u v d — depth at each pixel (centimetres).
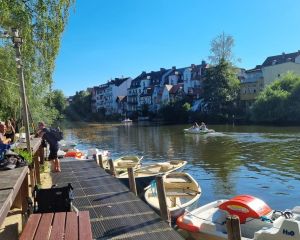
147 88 10106
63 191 756
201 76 7962
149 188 1311
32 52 1519
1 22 1208
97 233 793
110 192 1116
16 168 658
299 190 1559
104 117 10844
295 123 5109
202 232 930
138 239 758
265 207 951
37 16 1348
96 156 1769
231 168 2095
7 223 796
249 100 6831
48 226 526
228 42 6706
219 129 4822
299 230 790
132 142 3812
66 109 11288
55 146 1438
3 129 983
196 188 1297
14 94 1822
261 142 3197
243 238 847
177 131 4859
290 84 5612
